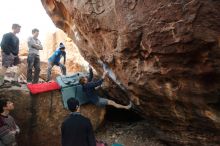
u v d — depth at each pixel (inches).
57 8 274.1
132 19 173.6
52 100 263.1
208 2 145.1
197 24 150.2
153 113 224.4
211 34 149.6
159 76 183.5
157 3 159.8
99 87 280.7
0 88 261.1
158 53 170.6
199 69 166.4
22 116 255.3
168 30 159.5
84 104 269.4
